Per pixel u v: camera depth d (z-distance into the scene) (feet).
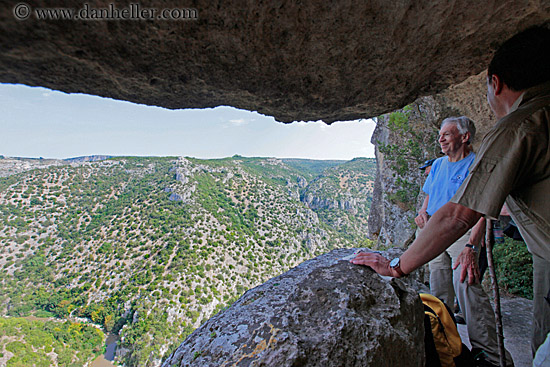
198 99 4.19
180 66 3.38
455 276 6.48
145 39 2.88
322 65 3.99
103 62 2.97
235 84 3.94
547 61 2.94
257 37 3.29
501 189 2.91
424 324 4.55
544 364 3.71
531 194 3.03
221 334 3.38
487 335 5.81
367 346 3.26
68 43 2.62
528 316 9.30
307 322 3.36
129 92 3.67
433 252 3.47
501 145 2.98
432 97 13.32
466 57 4.40
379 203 30.07
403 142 21.34
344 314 3.46
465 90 10.77
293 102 4.72
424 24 3.66
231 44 3.30
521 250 11.66
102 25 2.59
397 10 3.39
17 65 2.73
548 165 2.85
